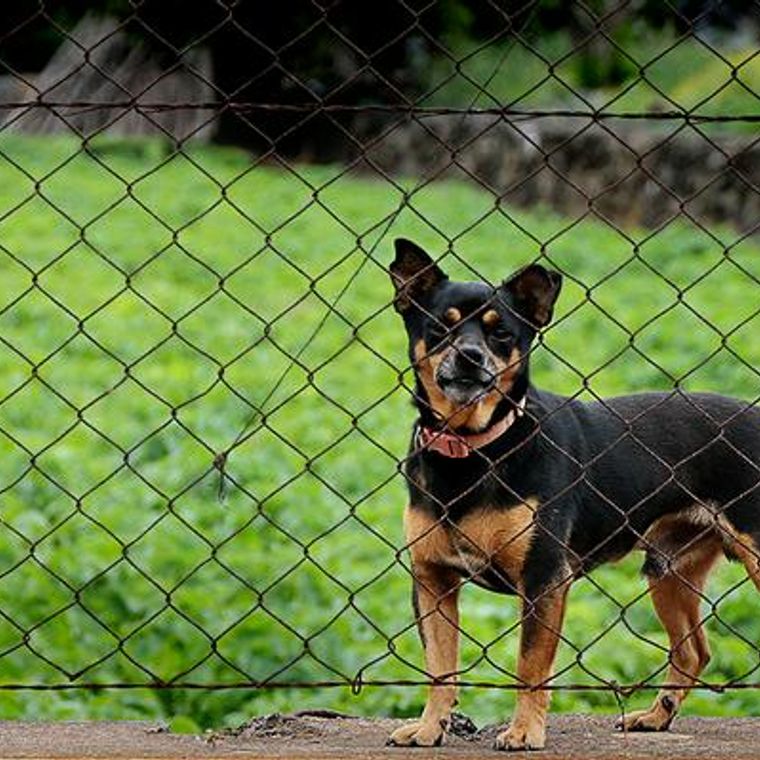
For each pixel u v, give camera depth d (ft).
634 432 24.75
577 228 111.34
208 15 99.09
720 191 103.60
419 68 119.75
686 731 24.08
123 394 68.18
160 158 139.44
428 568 23.40
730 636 40.96
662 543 25.88
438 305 23.76
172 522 49.62
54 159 135.03
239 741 22.49
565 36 118.93
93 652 38.96
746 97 109.60
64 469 55.06
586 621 41.16
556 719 24.90
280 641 39.01
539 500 22.93
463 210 117.60
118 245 103.60
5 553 43.78
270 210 118.52
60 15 128.16
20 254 99.60
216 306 88.38
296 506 51.80
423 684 20.47
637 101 114.11
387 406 66.80
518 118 22.44
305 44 96.73
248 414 65.92
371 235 109.19
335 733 23.30
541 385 67.56
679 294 23.58
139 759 20.65
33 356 75.15
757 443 25.25
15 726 23.25
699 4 82.38
